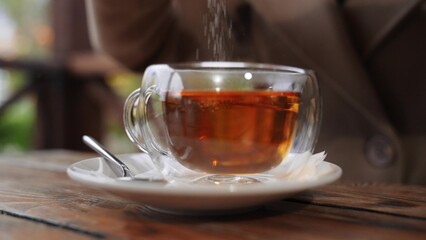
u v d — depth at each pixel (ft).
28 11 5.45
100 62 4.45
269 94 1.32
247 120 1.31
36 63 4.43
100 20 2.90
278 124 1.33
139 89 1.43
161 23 2.96
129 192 1.14
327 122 2.63
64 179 1.68
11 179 1.68
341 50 2.43
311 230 1.15
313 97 1.41
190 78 1.32
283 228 1.15
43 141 4.66
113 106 4.78
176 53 3.03
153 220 1.20
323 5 2.42
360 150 2.54
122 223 1.18
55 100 4.72
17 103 4.42
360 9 2.46
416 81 2.42
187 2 2.75
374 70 2.53
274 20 2.56
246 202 1.16
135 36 2.95
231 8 2.55
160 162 1.40
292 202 1.34
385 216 1.24
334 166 1.37
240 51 2.65
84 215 1.24
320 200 1.36
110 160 1.43
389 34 2.40
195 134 1.32
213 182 1.33
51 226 1.19
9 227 1.18
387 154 2.44
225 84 1.31
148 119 1.39
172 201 1.15
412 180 2.45
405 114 2.48
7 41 5.33
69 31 4.77
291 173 1.38
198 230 1.14
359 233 1.13
